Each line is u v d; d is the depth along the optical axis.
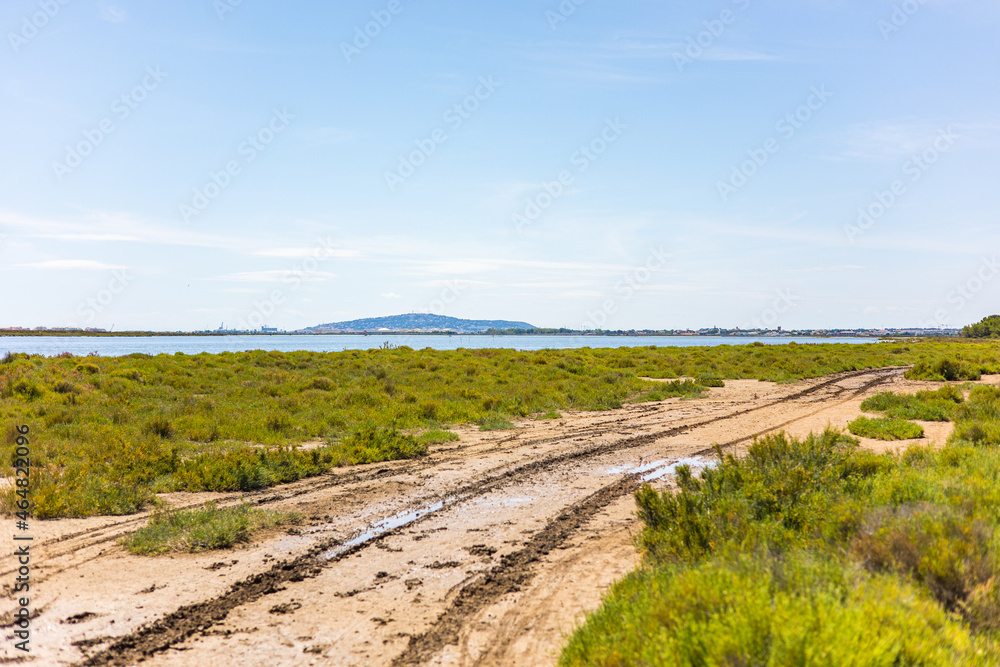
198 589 5.99
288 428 15.77
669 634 3.68
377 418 17.78
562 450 13.89
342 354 42.12
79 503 8.80
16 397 18.03
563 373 33.22
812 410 20.45
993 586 4.28
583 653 4.16
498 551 7.13
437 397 22.75
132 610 5.46
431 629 5.09
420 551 7.17
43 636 4.89
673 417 19.41
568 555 6.94
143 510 9.12
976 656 3.42
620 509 8.94
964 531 4.84
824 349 66.62
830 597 3.76
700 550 5.71
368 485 10.68
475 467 12.14
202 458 11.30
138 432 13.87
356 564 6.73
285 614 5.41
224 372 28.41
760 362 45.03
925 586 4.24
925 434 14.59
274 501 9.61
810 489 7.08
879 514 5.61
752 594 3.70
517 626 5.12
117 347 124.75
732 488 7.32
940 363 32.03
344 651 4.70
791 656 3.06
